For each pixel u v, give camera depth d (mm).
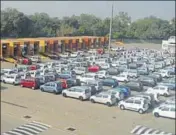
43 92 46812
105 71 56781
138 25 163125
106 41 121562
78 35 143000
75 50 102000
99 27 147750
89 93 43500
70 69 61531
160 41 159625
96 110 38062
